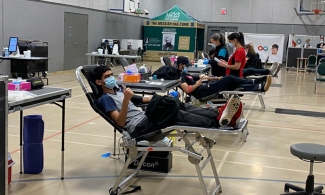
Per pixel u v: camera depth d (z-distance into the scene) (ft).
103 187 10.39
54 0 39.83
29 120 10.91
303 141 16.24
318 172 12.23
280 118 21.15
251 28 66.54
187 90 16.16
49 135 15.35
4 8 33.01
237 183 11.03
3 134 7.74
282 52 60.70
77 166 11.95
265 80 17.26
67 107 21.63
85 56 46.85
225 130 9.06
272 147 15.12
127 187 10.43
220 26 68.28
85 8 45.96
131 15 59.47
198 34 65.82
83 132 16.11
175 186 10.66
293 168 12.55
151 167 11.77
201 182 8.98
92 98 10.11
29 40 35.37
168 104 9.30
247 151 14.43
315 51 52.54
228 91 16.92
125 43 52.75
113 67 48.11
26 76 31.81
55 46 40.70
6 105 7.77
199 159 8.87
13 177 10.84
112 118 9.79
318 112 23.30
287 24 64.39
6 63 32.58
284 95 30.22
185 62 16.34
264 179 11.43
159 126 9.28
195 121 9.31
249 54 29.04
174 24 60.80
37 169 11.15
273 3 64.64
